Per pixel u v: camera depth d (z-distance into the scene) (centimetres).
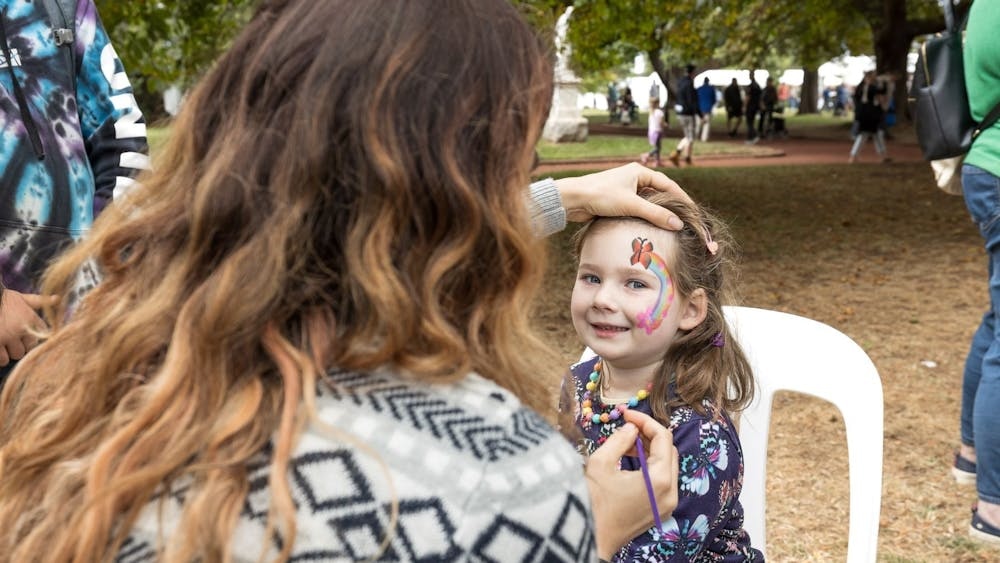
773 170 1587
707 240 189
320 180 87
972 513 336
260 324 86
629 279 183
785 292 714
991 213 296
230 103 96
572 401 128
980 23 294
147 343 92
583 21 966
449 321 93
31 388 107
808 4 2238
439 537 79
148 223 97
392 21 90
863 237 939
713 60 3612
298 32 91
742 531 189
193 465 83
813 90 3912
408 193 86
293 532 78
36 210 202
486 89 91
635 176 186
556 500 85
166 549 82
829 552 334
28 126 202
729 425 184
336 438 82
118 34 773
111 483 83
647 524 141
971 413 341
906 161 1733
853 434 220
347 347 87
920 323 619
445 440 84
